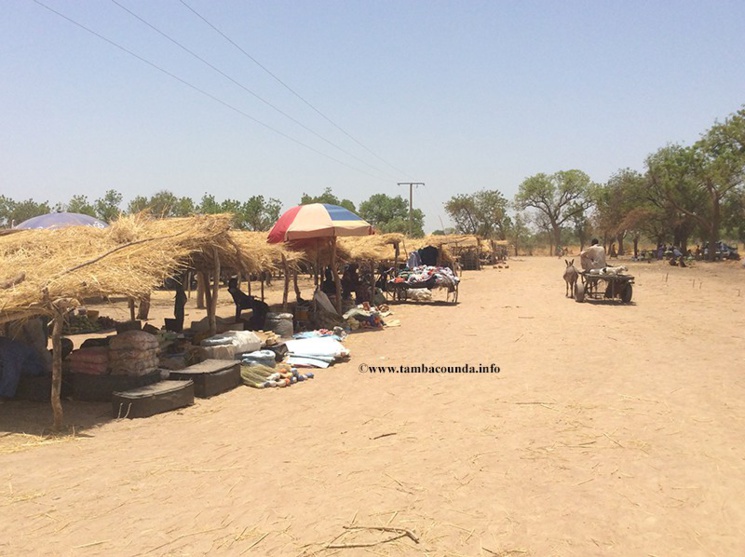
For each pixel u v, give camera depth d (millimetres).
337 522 4559
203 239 10781
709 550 4141
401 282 22188
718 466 5664
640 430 6812
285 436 6805
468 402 8227
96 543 4250
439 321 17172
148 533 4398
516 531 4406
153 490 5203
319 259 18328
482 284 31859
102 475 5559
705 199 52312
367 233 16734
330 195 56969
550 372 9984
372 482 5340
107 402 8328
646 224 59250
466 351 12195
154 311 20984
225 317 17734
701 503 4871
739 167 44219
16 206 51406
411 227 56938
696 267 42750
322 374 10289
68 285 7113
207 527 4488
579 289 21219
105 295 7562
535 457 5973
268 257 14234
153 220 10914
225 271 15148
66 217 16297
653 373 9719
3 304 6754
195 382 8734
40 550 4156
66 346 10250
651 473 5516
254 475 5535
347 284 20688
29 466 5801
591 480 5367
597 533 4375
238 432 6992
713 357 10945
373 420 7434
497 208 79312
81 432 7000
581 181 85875
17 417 7594
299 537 4328
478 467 5703
